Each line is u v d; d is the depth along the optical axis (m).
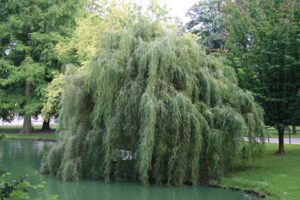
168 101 11.02
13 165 15.45
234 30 16.34
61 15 28.97
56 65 29.27
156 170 11.44
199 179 11.76
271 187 10.40
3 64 28.33
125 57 11.84
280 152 15.86
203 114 11.73
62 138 13.15
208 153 11.55
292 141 21.00
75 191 10.88
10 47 29.80
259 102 15.20
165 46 11.45
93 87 12.38
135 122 11.35
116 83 11.56
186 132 11.02
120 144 11.75
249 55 15.48
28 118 31.09
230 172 12.46
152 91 10.95
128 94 11.34
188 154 11.24
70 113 12.62
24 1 28.95
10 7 29.08
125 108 11.33
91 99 12.69
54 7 28.56
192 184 11.68
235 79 13.37
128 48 11.88
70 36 29.23
